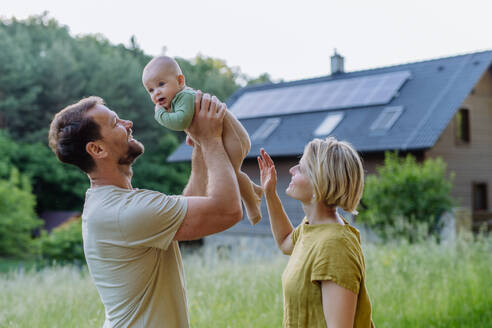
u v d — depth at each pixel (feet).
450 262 22.91
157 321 6.71
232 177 6.96
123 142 6.96
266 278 19.11
